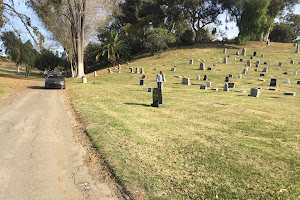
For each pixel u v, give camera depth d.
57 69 112.69
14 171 5.07
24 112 11.42
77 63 35.59
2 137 7.43
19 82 28.47
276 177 4.70
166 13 61.62
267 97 16.70
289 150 6.21
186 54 48.69
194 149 6.31
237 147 6.45
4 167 5.25
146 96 17.02
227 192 4.16
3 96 16.70
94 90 20.56
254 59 40.94
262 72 32.22
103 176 4.91
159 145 6.63
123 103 14.00
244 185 4.40
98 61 61.84
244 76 30.27
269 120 9.70
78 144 6.88
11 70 88.44
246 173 4.88
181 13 63.22
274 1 57.28
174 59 45.25
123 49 54.19
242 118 10.10
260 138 7.30
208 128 8.52
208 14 62.28
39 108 12.49
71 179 4.77
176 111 11.67
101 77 33.44
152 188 4.32
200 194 4.10
